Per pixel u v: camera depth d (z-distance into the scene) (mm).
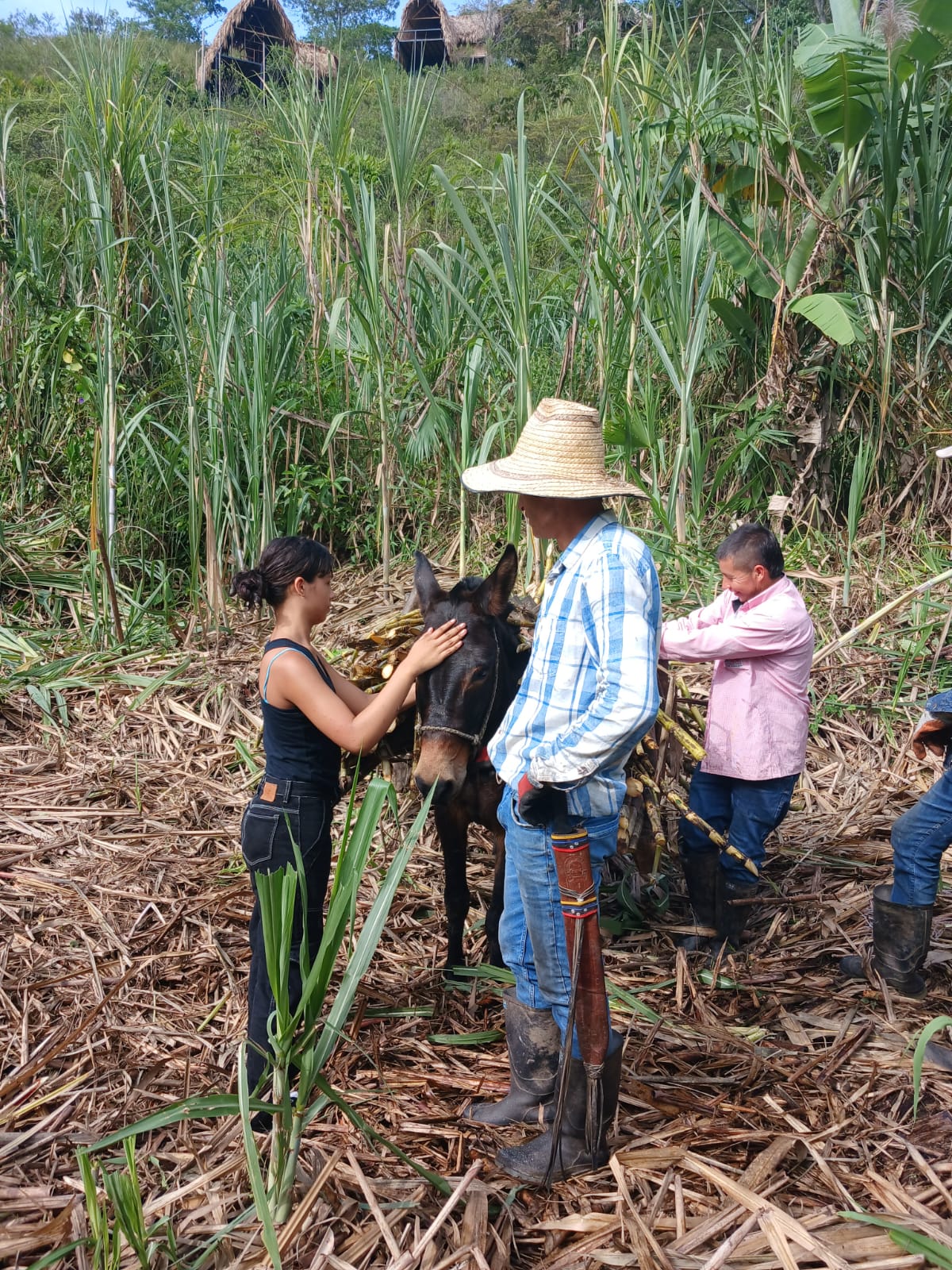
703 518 7664
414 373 7473
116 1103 3105
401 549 7801
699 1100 3133
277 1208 2557
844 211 7438
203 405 6906
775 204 7969
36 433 8117
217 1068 3256
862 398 7883
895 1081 3211
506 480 2693
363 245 6945
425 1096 3148
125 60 7398
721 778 4023
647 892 4410
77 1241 2379
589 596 2562
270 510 6918
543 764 2500
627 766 3730
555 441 2705
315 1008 2428
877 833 4875
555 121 9828
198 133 7734
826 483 7867
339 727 2859
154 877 4371
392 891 2525
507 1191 2764
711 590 6383
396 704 2945
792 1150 2902
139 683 6020
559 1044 2969
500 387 7547
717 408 7723
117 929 3994
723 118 7363
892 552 7598
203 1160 2850
